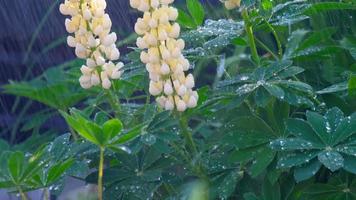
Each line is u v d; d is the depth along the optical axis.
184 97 1.32
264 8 1.46
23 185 1.29
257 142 1.37
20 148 1.81
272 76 1.38
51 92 1.63
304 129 1.33
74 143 1.36
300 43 1.59
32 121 1.88
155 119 1.33
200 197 1.36
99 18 1.36
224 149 1.43
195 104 1.32
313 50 1.50
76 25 1.36
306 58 1.52
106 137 1.23
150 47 1.31
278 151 1.35
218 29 1.49
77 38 1.36
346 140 1.32
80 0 1.35
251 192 1.40
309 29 1.74
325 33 1.59
